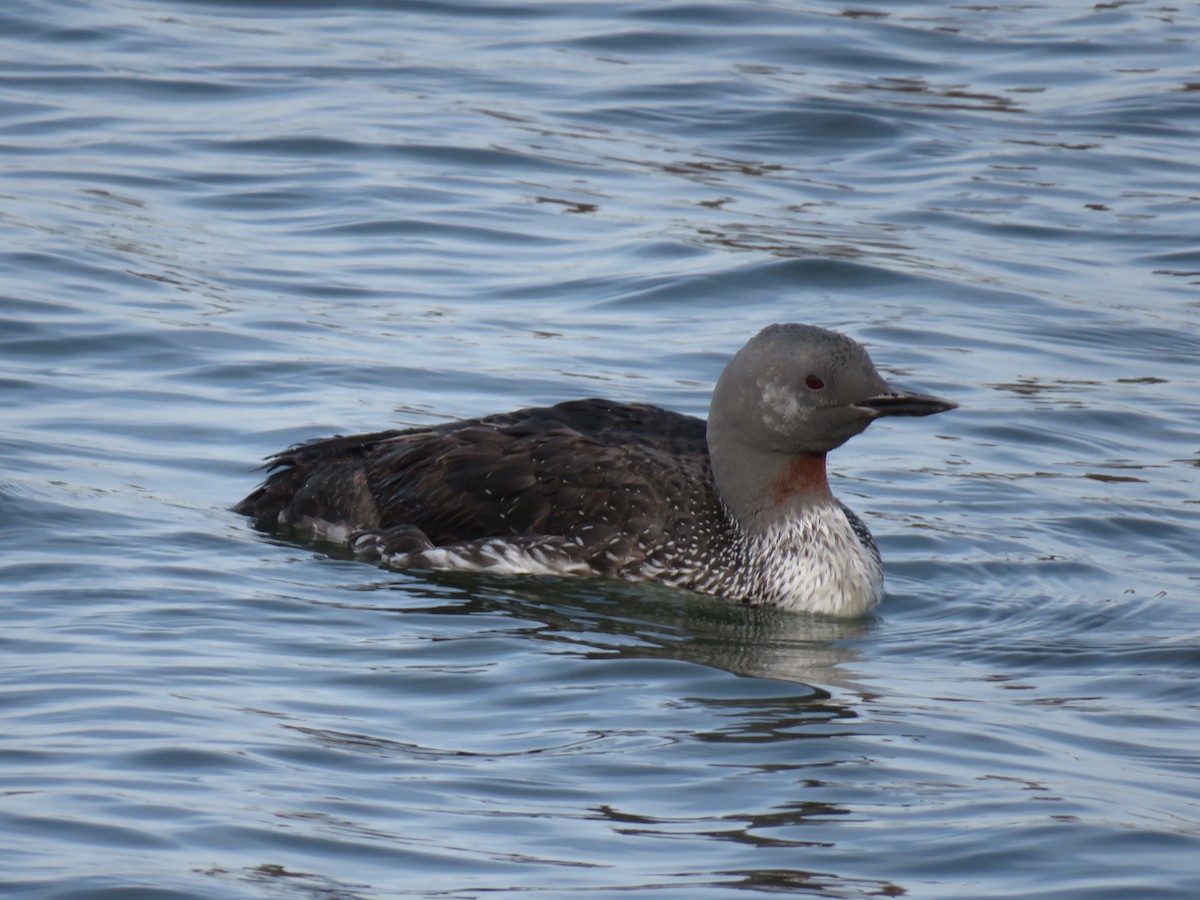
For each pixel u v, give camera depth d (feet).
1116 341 55.98
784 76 77.97
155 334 52.80
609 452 42.47
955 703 33.91
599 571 41.75
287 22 82.58
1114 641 37.58
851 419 40.40
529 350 53.26
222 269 57.98
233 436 47.37
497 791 29.09
